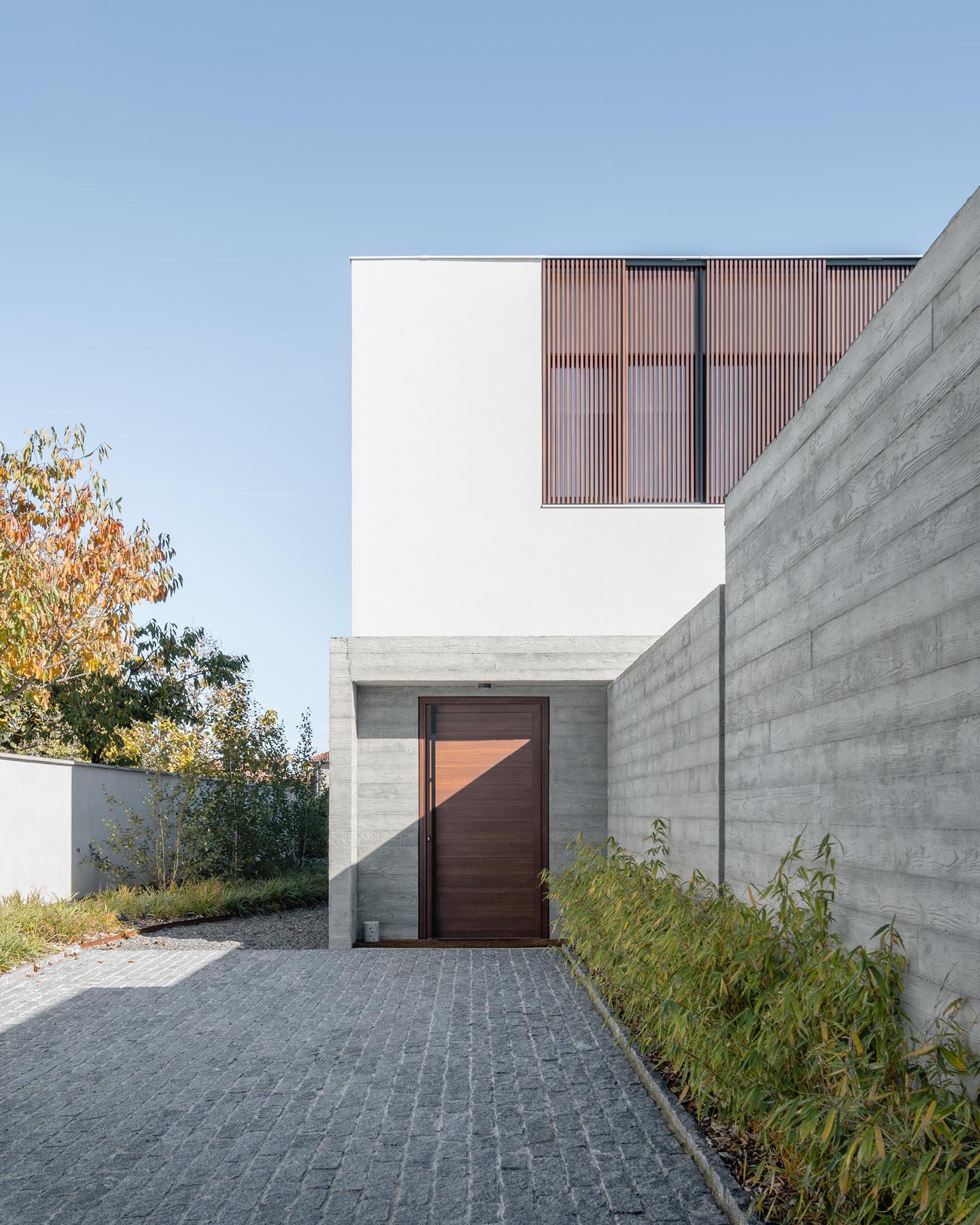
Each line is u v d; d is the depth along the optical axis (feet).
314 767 57.00
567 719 35.45
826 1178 10.11
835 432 13.14
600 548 33.45
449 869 35.04
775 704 15.67
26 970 27.53
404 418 33.86
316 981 25.99
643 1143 14.20
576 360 33.99
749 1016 12.44
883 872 11.29
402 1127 15.01
